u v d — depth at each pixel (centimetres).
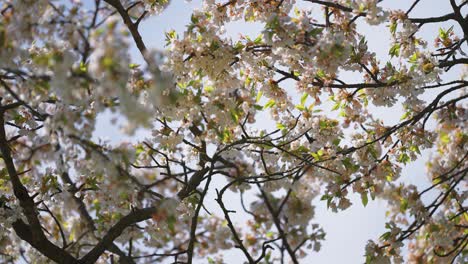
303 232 486
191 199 670
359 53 697
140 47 618
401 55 734
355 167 731
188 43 646
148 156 679
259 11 708
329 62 616
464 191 741
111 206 644
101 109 502
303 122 729
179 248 728
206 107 630
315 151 713
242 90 649
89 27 494
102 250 598
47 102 558
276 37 616
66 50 489
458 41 746
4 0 511
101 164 512
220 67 649
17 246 728
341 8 680
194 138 670
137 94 514
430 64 713
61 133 509
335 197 728
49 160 520
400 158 761
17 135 609
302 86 721
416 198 695
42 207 704
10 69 497
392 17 718
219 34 665
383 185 739
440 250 725
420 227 711
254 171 557
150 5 661
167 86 516
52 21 496
